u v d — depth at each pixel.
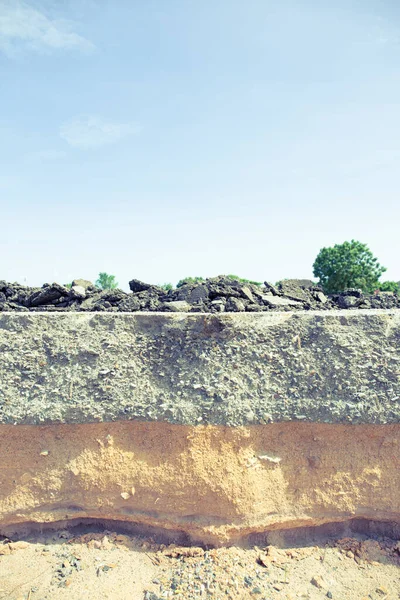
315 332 0.85
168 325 0.87
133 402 0.81
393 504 0.78
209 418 0.78
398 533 0.80
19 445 0.80
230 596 0.68
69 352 0.85
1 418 0.79
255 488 0.77
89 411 0.79
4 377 0.83
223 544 0.77
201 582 0.71
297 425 0.79
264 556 0.76
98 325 0.89
